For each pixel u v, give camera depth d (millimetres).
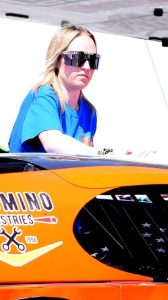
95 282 6473
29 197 6488
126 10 16656
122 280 6555
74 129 9930
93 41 9961
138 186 6820
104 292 6387
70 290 6324
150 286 6520
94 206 6641
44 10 16047
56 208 6520
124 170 6930
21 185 6520
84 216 6586
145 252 6715
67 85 9789
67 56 9742
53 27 15523
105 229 6637
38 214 6453
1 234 6320
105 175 6801
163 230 6895
